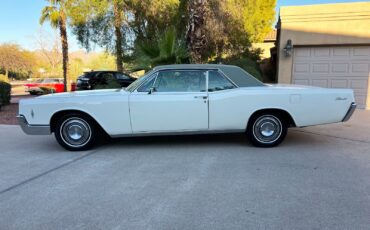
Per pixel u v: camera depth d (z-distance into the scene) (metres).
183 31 13.86
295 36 11.56
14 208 3.56
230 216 3.25
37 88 23.52
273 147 5.96
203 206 3.49
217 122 5.83
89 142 5.95
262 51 17.50
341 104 5.80
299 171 4.57
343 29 11.04
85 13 15.31
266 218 3.20
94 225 3.15
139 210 3.44
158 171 4.69
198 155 5.52
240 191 3.88
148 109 5.75
